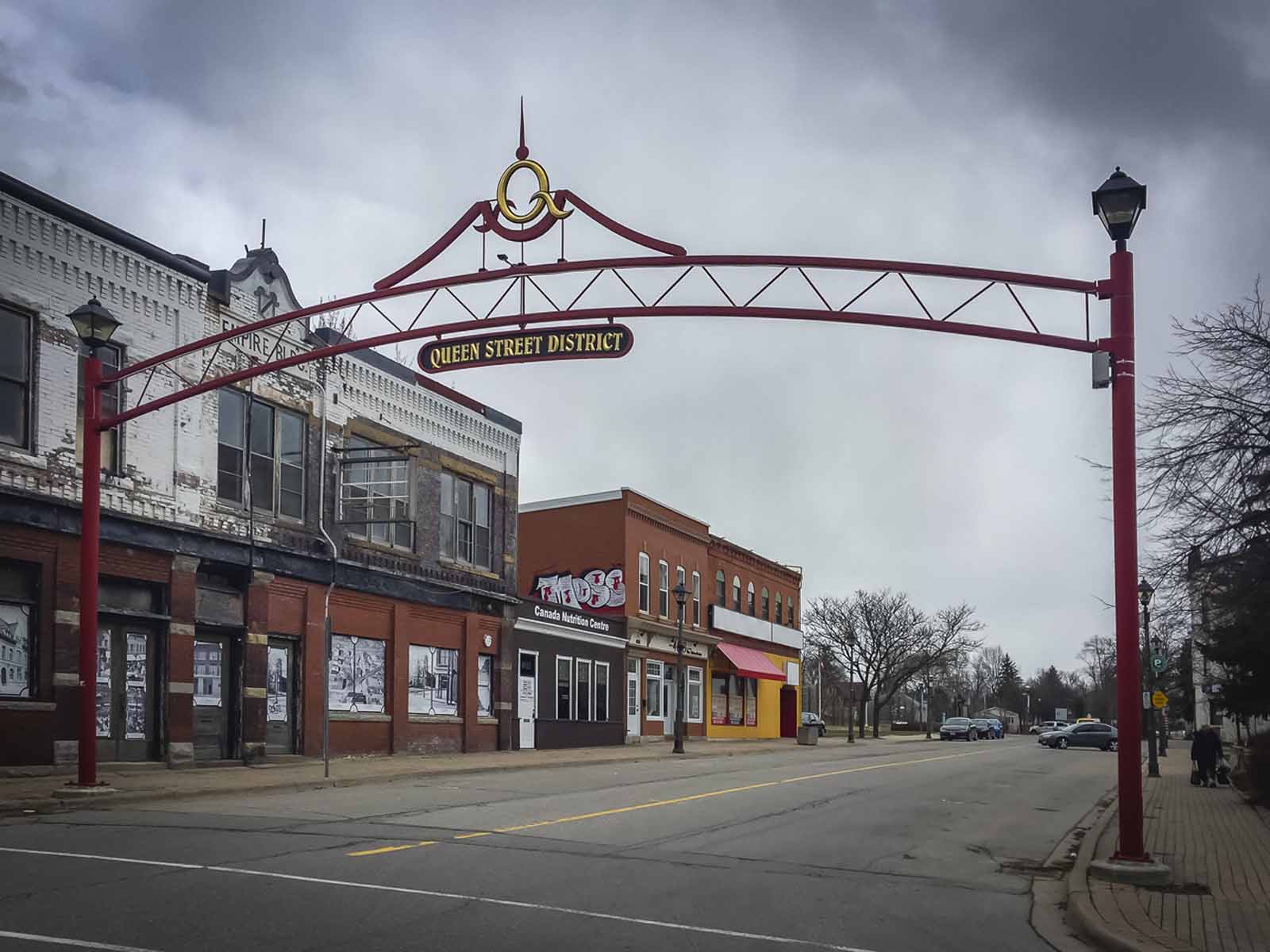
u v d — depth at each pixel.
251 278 25.61
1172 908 10.97
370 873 11.38
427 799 18.89
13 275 20.00
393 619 30.17
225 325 24.81
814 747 52.38
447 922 9.31
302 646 26.67
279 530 26.08
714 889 11.49
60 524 20.34
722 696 54.94
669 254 16.58
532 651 37.34
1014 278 14.50
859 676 86.62
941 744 65.12
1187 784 30.67
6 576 19.73
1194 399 19.80
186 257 23.94
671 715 48.81
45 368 20.50
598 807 18.61
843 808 20.41
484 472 35.00
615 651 43.56
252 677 24.91
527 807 18.11
